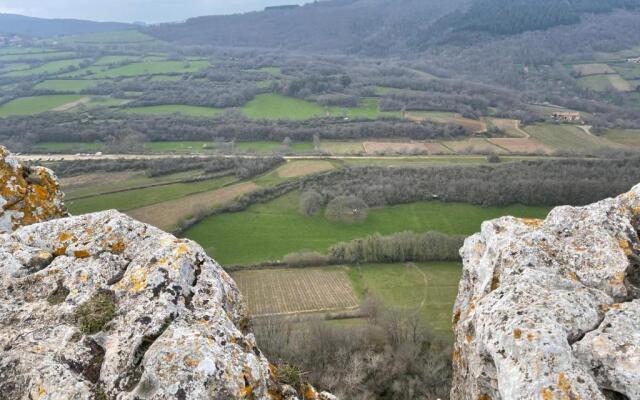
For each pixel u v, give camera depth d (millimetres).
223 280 7242
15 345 5828
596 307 6598
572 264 7496
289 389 6453
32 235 7680
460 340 8680
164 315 6039
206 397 5133
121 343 5816
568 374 5512
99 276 6895
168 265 6773
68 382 5406
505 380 5816
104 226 7809
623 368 5645
